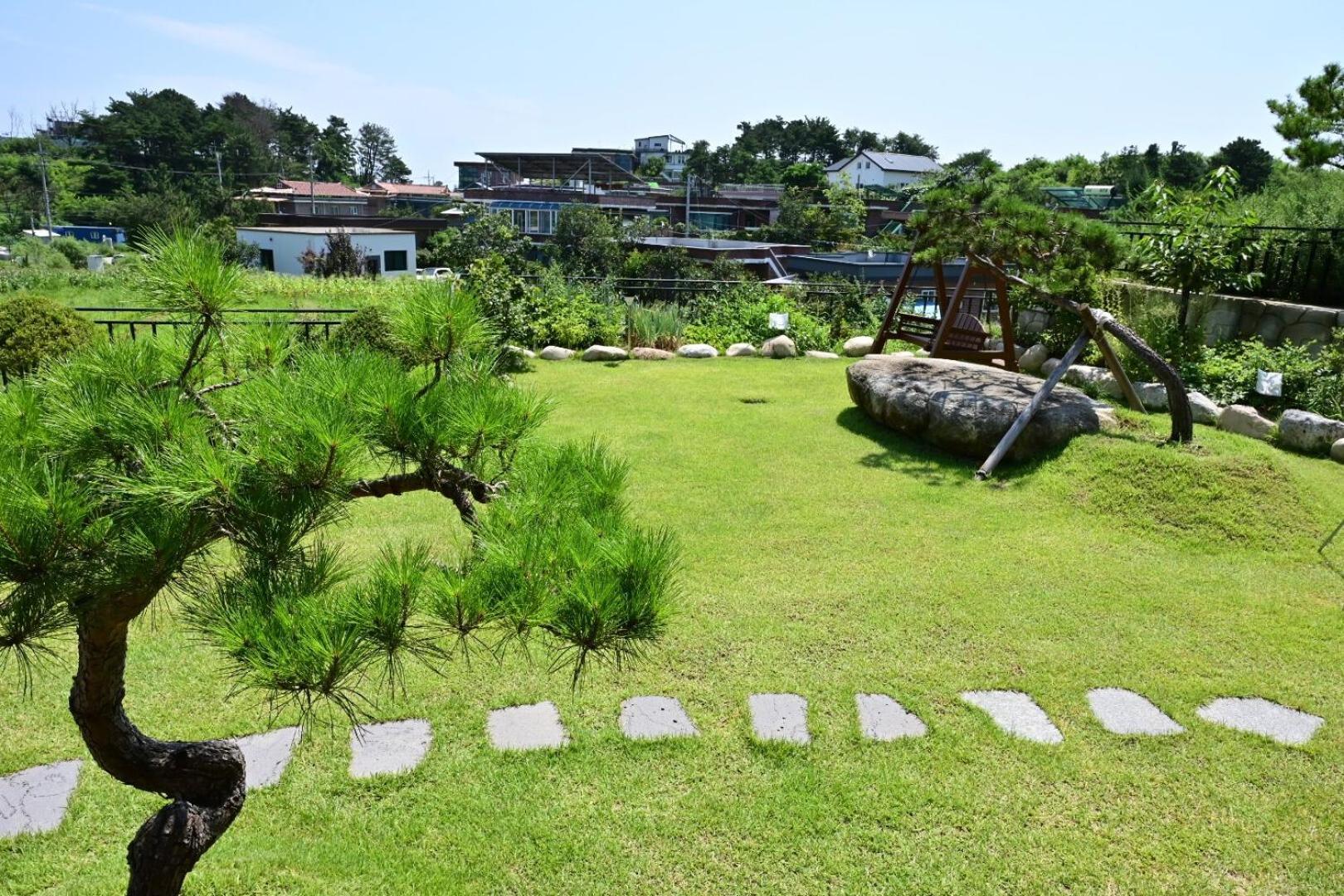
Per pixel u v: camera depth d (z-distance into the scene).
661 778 2.99
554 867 2.61
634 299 13.30
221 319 1.77
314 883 2.50
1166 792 2.97
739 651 3.79
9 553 1.19
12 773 2.90
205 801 1.92
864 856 2.67
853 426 7.60
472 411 1.79
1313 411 7.46
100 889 2.41
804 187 50.53
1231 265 8.66
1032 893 2.54
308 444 1.43
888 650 3.83
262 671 1.39
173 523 1.34
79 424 1.45
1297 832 2.79
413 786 2.92
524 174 59.59
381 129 93.31
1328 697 3.54
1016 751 3.16
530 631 1.59
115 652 1.65
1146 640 3.96
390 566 1.58
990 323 11.42
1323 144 8.78
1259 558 4.88
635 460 6.50
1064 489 5.79
